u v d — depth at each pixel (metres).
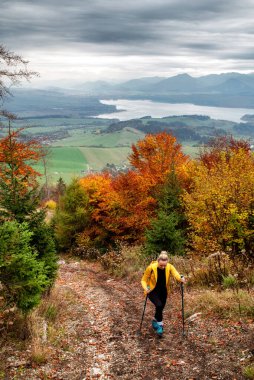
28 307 7.85
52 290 11.72
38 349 7.18
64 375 6.74
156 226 18.39
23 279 7.76
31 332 7.95
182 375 6.61
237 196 16.64
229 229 15.70
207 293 10.33
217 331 8.13
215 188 16.94
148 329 9.00
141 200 28.94
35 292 7.84
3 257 7.42
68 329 9.02
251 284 10.90
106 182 32.94
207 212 16.75
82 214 29.91
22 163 15.61
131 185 28.94
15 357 7.10
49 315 9.55
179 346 7.77
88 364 7.21
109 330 9.09
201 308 9.68
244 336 7.62
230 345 7.39
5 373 6.54
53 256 11.27
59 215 30.84
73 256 29.41
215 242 16.27
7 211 10.55
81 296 13.05
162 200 25.89
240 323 8.24
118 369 7.01
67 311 10.55
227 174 18.39
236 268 11.81
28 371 6.70
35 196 10.93
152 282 8.54
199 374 6.56
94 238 30.70
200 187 18.86
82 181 33.06
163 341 8.13
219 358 6.98
